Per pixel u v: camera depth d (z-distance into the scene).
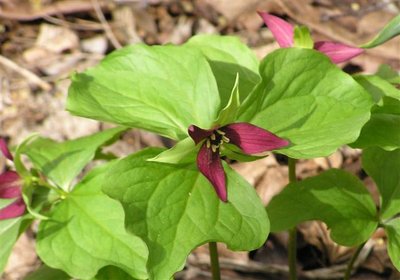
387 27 0.91
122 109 0.91
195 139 0.84
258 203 0.85
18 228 0.92
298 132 0.88
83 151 0.96
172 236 0.84
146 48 0.92
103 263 0.89
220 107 0.91
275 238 1.24
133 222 0.84
